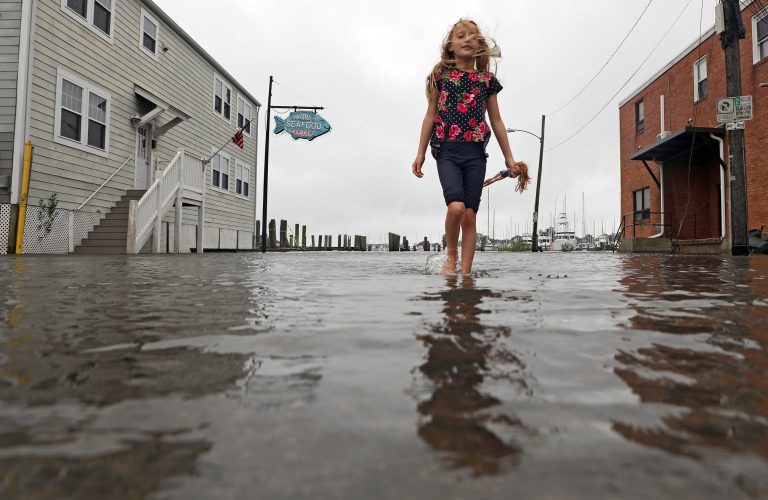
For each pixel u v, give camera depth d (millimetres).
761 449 489
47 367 837
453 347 997
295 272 3799
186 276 3258
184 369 823
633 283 2564
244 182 21078
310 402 646
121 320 1360
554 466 451
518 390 701
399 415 594
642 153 13984
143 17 13625
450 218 3529
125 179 12859
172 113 14266
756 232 10508
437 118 3689
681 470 442
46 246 10148
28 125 9734
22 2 9680
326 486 410
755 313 1460
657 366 840
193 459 467
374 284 2549
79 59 11156
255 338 1094
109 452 481
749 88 11930
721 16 8672
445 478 427
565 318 1370
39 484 412
